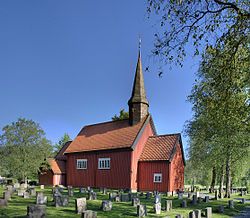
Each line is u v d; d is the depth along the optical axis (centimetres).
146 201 2548
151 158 3862
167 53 1186
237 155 3312
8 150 4675
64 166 4938
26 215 1434
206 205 2505
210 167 3947
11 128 4672
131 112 4338
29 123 4750
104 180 4109
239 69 1262
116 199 2416
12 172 4647
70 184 4588
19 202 2014
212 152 3522
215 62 1263
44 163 4803
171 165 3728
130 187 3794
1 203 1730
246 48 1218
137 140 3978
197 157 4106
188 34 1159
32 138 4700
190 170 6550
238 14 1102
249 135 2842
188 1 1121
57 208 1781
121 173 3928
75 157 4625
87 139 4709
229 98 1367
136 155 3934
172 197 3181
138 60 4478
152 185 3781
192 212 1623
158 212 1872
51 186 4572
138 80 4403
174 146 3841
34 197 2383
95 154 4322
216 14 1134
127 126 4344
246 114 1572
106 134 4500
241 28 1120
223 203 2781
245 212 2306
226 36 1142
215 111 1563
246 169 4484
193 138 3631
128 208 1991
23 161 4628
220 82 1264
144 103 4334
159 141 4056
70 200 2267
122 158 3962
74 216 1542
